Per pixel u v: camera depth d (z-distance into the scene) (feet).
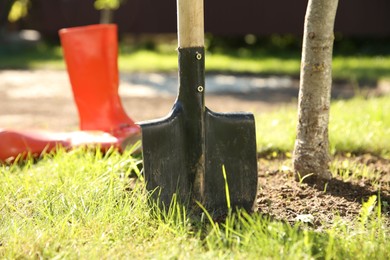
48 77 41.37
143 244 10.37
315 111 13.30
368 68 43.01
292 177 14.07
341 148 16.94
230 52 57.36
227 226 10.28
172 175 11.68
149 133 11.46
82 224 11.09
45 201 11.93
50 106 30.12
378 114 20.22
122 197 12.20
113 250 10.02
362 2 56.03
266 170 14.90
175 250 9.89
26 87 36.83
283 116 21.54
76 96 17.74
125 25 60.85
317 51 13.02
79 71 17.46
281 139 17.63
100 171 13.44
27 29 63.10
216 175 11.87
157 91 35.29
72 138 16.28
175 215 11.49
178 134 11.72
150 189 11.52
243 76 41.68
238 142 11.89
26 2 52.39
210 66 45.60
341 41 57.72
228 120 11.85
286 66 45.42
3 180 13.43
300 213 11.89
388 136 17.95
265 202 12.48
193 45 11.57
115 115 17.62
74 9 61.67
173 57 52.54
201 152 11.71
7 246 10.16
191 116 11.70
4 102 31.45
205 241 10.49
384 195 12.93
